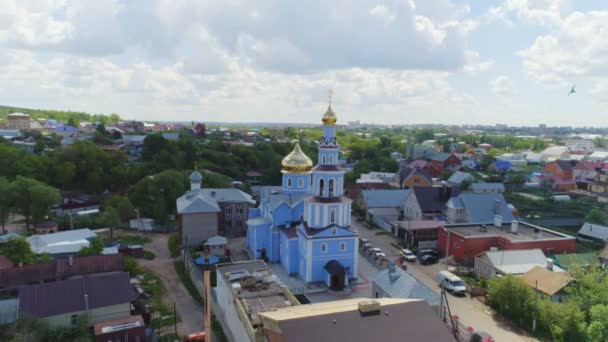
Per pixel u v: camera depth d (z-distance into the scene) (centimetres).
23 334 3662
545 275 4744
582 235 7644
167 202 8925
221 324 4397
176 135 19400
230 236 7888
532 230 6594
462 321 4419
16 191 7656
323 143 5500
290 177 6656
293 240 5756
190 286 5441
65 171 10381
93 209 9162
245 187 10825
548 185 13688
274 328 2639
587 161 16725
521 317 4309
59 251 5894
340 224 5522
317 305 3192
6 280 4738
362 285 5484
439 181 12912
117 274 4466
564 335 3969
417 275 5816
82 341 3653
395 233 7831
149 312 4481
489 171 16138
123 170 11244
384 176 13338
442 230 6731
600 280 4381
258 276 4256
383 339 2480
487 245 6197
